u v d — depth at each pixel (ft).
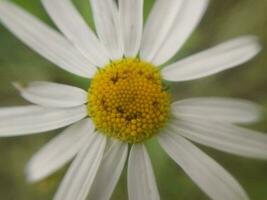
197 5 0.32
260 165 0.46
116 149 0.32
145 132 0.32
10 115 0.31
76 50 0.33
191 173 0.32
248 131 0.31
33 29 0.32
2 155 0.47
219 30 0.47
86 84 0.39
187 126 0.32
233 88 0.48
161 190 0.43
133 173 0.32
